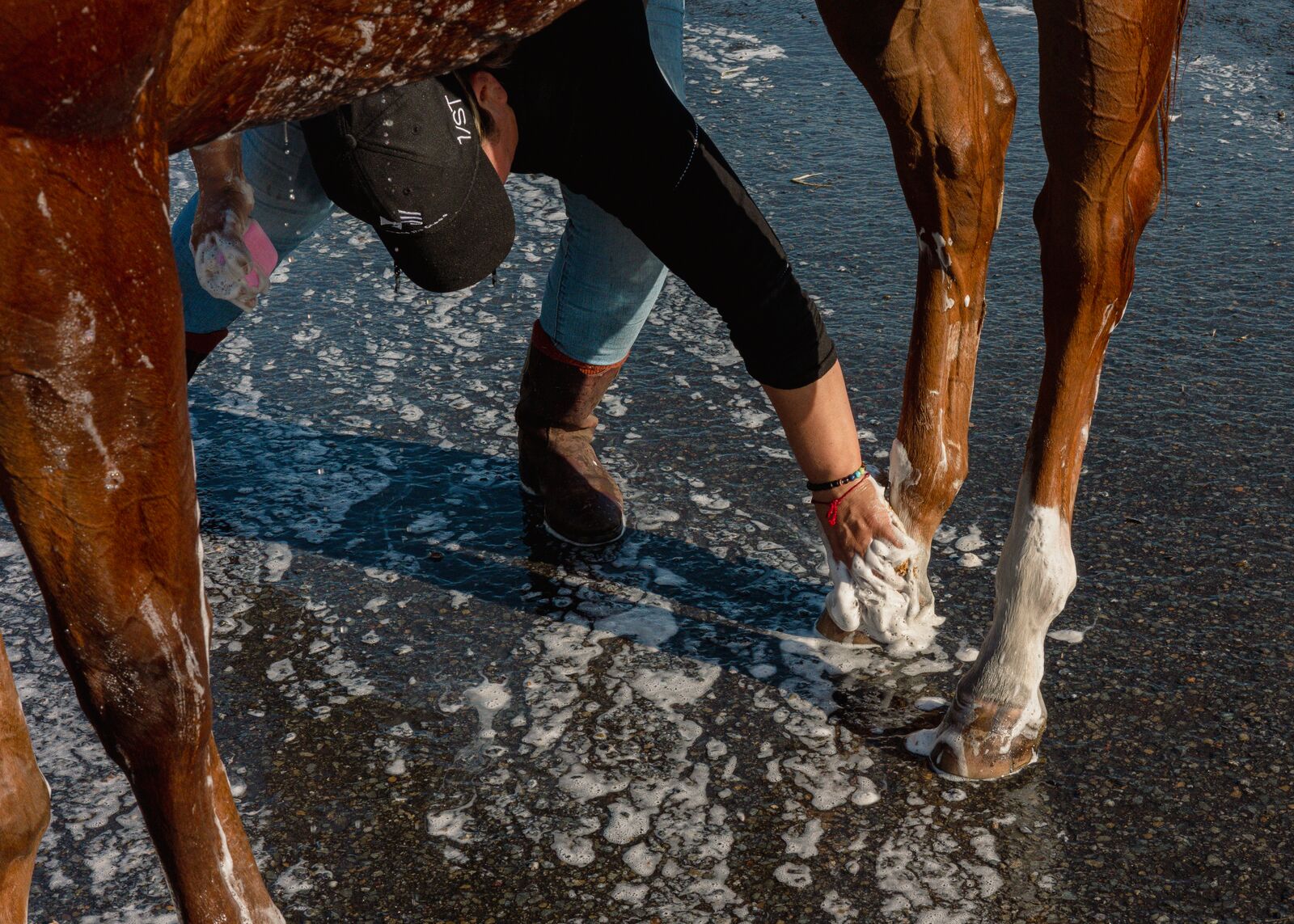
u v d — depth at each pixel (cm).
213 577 285
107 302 138
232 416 341
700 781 232
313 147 212
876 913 204
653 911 206
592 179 224
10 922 154
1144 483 306
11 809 149
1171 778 229
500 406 347
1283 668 252
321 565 290
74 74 126
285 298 396
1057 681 251
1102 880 209
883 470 312
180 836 166
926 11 230
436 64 178
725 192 224
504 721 247
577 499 294
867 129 509
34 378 138
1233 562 280
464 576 287
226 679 258
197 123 157
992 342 369
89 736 244
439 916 206
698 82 551
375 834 222
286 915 206
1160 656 256
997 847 217
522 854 218
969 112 241
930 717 247
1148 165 237
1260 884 207
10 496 144
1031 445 235
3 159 128
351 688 255
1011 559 231
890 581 257
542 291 399
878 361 359
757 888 210
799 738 242
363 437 334
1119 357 355
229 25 146
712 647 266
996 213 255
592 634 270
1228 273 396
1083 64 208
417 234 215
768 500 312
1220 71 533
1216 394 338
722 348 373
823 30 607
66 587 148
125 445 144
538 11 178
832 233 432
